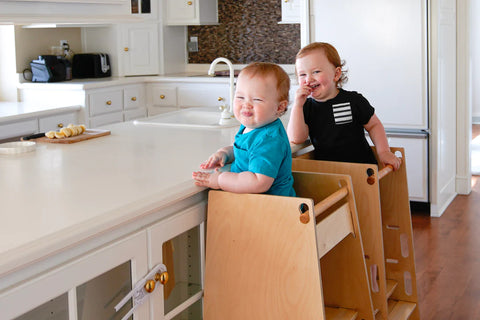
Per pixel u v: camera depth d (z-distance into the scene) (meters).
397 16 4.00
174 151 2.03
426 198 4.14
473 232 3.78
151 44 5.29
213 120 3.03
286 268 1.48
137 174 1.66
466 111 4.64
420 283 2.99
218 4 5.58
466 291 2.88
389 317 2.24
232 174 1.54
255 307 1.54
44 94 4.52
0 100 4.71
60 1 2.12
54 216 1.25
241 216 1.53
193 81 4.94
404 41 4.01
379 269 1.99
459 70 4.59
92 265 1.23
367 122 2.26
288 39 5.36
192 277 1.62
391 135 4.15
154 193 1.44
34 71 4.63
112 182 1.56
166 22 5.36
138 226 1.38
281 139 1.59
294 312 1.48
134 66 5.23
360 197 1.96
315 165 2.00
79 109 4.39
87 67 5.01
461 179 4.74
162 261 1.48
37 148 2.10
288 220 1.46
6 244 1.08
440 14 4.01
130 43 5.18
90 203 1.35
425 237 3.70
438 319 2.60
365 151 2.27
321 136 2.25
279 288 1.50
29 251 1.07
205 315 1.61
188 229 1.56
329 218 1.63
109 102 4.66
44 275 1.12
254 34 5.49
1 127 3.54
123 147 2.12
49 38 4.93
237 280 1.55
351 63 4.19
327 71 2.16
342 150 2.23
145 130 2.54
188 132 2.47
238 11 5.51
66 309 1.20
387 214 2.35
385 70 4.09
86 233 1.19
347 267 1.83
